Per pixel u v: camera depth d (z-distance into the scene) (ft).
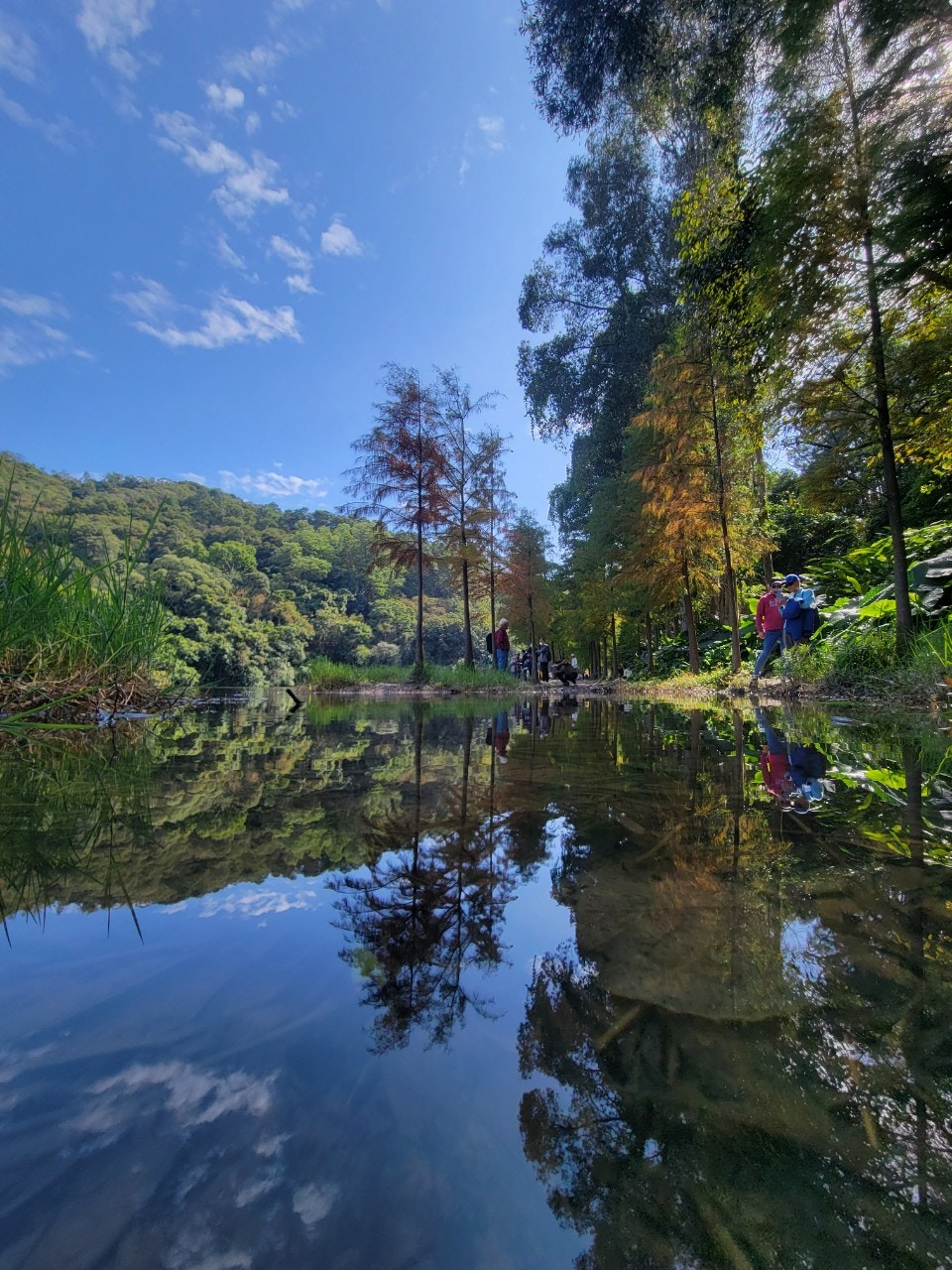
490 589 61.26
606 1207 1.25
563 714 17.39
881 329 16.60
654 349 50.21
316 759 7.91
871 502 20.83
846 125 15.56
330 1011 1.94
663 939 2.49
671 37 26.68
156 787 5.79
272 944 2.43
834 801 5.16
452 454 49.78
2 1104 1.47
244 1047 1.74
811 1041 1.75
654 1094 1.53
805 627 23.65
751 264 18.54
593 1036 1.80
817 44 15.61
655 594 40.04
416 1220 1.21
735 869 3.38
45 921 2.65
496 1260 1.08
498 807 4.99
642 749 8.94
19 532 10.53
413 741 10.25
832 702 18.01
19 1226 1.16
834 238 16.02
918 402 17.11
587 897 2.96
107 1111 1.46
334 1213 1.21
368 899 2.95
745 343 19.95
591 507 61.52
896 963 2.25
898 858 3.54
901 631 17.48
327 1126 1.43
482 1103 1.50
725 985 2.10
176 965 2.23
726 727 12.05
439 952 2.38
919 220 14.38
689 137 31.89
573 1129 1.43
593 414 59.88
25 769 6.93
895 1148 1.38
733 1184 1.27
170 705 16.53
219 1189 1.26
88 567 12.51
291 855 3.64
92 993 2.02
